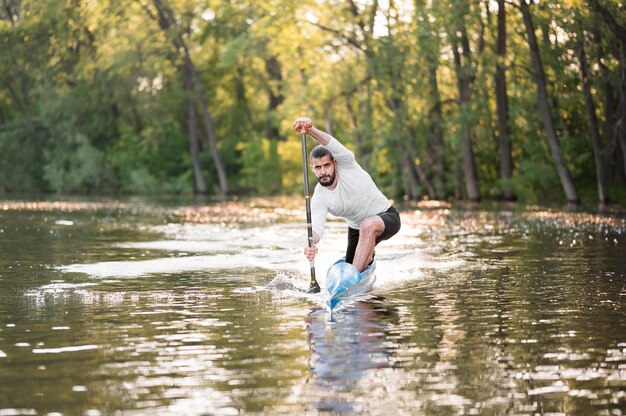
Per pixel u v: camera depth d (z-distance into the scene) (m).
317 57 52.78
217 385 6.99
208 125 65.50
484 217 30.39
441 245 19.00
